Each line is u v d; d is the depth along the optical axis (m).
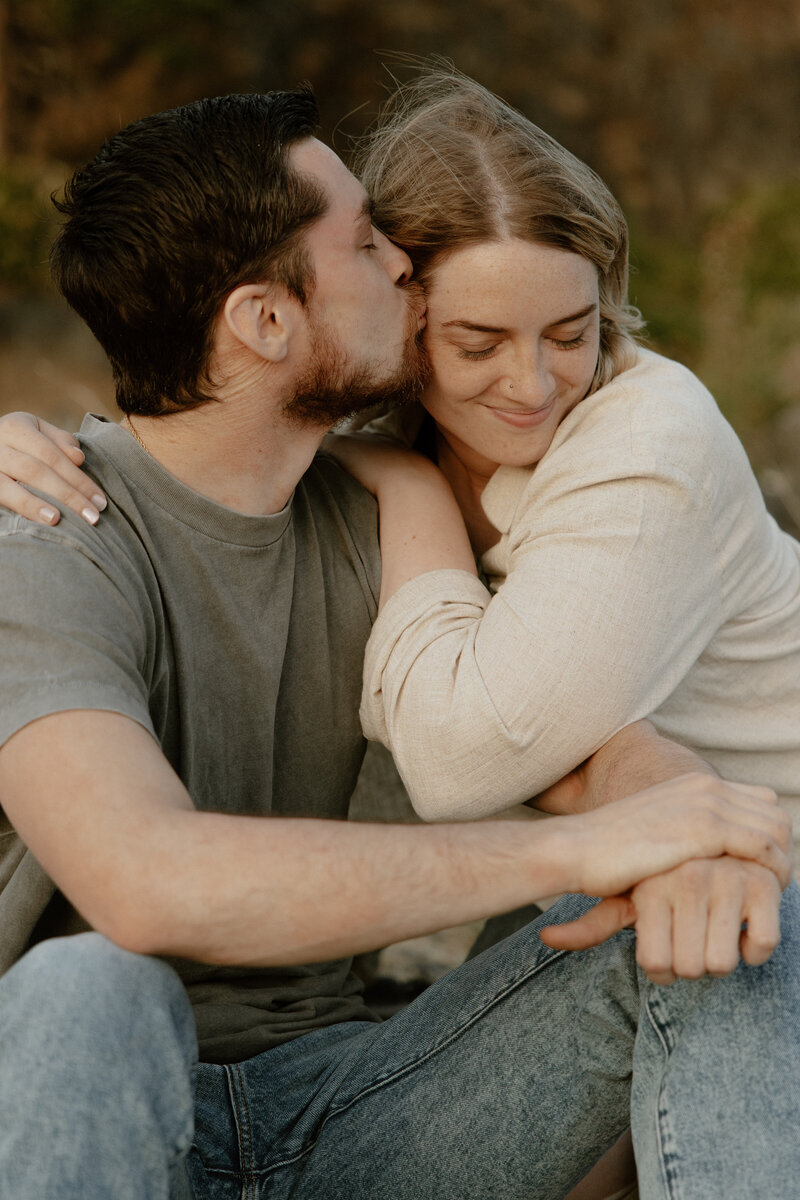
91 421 1.81
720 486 1.74
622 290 1.86
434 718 1.64
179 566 1.67
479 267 1.66
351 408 1.75
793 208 8.95
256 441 1.72
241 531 1.71
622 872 1.36
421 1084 1.54
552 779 1.66
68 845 1.31
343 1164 1.55
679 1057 1.34
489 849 1.37
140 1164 1.19
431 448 2.04
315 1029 1.77
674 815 1.38
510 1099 1.49
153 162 1.63
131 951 1.28
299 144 1.68
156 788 1.33
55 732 1.35
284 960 1.32
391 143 1.80
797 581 1.96
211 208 1.61
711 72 11.34
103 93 9.44
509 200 1.66
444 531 1.86
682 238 10.72
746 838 1.36
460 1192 1.51
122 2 9.38
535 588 1.65
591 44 11.09
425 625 1.73
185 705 1.66
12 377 6.46
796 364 7.04
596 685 1.61
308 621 1.82
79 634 1.43
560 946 1.41
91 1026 1.19
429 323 1.75
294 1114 1.62
